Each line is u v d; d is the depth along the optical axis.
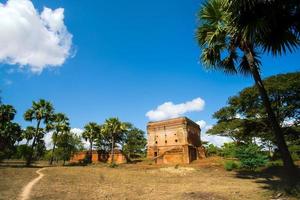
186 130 46.75
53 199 10.70
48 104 41.50
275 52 9.07
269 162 27.70
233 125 29.11
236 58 12.92
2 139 41.91
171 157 42.84
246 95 28.20
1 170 23.17
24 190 12.81
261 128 28.52
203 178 22.50
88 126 57.38
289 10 8.57
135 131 64.56
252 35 8.27
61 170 28.22
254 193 11.52
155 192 13.31
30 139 55.47
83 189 13.98
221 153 51.62
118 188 14.88
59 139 50.12
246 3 7.80
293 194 9.09
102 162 53.00
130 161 51.19
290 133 27.16
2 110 39.12
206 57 12.52
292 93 26.17
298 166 23.16
